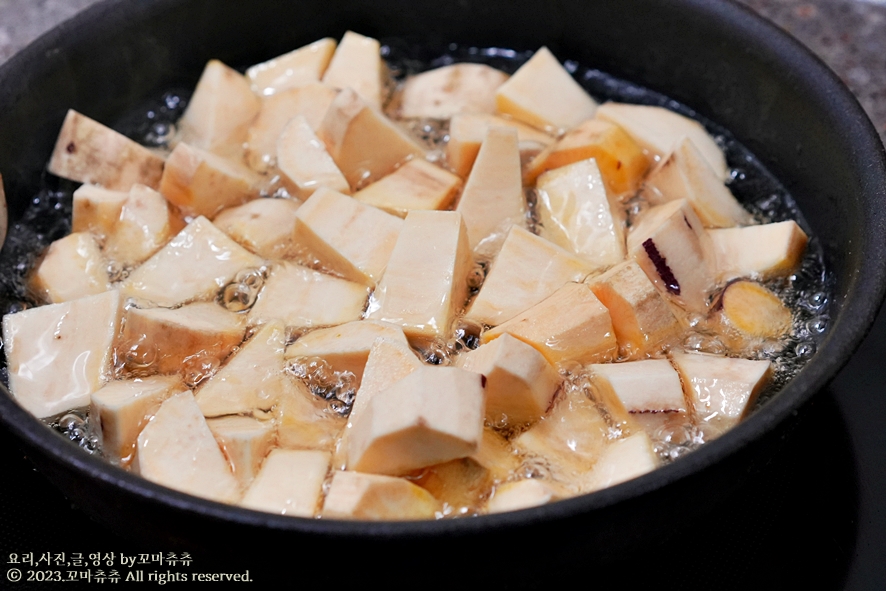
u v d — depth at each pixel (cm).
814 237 56
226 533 45
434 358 51
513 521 44
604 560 47
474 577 46
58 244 55
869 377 54
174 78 62
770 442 47
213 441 49
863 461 52
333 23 63
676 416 50
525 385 49
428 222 52
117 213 56
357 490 47
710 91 60
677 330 52
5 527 51
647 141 58
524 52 64
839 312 49
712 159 59
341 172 57
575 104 60
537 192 57
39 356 51
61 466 46
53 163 57
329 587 46
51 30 57
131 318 52
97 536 50
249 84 62
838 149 54
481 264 55
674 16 59
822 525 51
